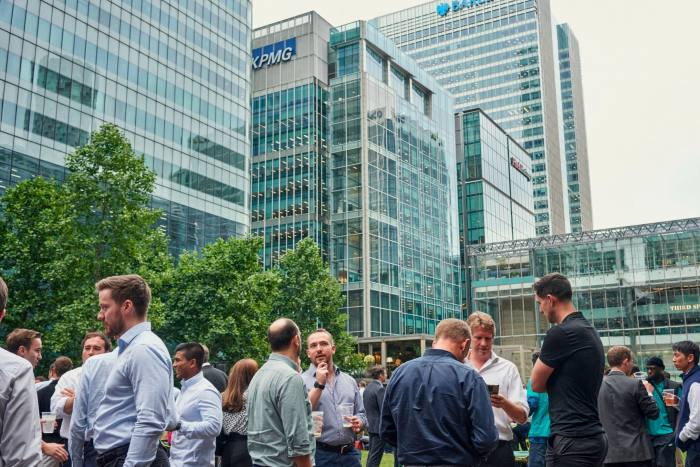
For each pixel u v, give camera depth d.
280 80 86.81
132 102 55.41
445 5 183.00
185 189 59.81
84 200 29.88
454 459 4.76
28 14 47.03
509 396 6.83
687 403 7.56
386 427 5.20
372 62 85.50
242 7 71.38
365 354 74.06
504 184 114.56
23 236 28.11
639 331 55.28
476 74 175.38
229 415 7.79
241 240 39.56
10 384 3.63
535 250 61.31
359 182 79.00
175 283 37.34
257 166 86.19
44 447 7.12
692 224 54.94
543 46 173.12
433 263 87.50
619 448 7.96
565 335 5.40
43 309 27.91
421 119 91.56
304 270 51.62
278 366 5.46
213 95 65.12
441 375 4.95
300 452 5.11
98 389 5.14
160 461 5.18
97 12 53.03
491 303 62.44
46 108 47.50
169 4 60.94
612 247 57.94
